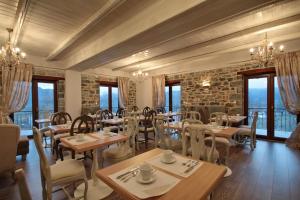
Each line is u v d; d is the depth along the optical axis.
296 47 4.42
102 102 7.48
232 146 4.32
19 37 3.85
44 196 1.92
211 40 4.05
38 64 5.43
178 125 3.35
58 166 1.96
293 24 3.36
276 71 4.68
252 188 2.36
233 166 3.10
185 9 2.21
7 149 2.54
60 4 2.59
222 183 2.49
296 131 4.29
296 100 4.42
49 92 5.85
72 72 6.11
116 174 1.19
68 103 5.98
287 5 2.58
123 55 4.41
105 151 2.78
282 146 4.33
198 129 2.25
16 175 0.74
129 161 1.42
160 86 7.82
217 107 5.89
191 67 6.82
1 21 3.15
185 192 0.97
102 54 4.16
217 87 6.10
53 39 4.00
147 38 3.23
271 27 3.36
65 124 4.05
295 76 4.40
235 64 5.65
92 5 2.63
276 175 2.74
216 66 6.09
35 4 2.58
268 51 3.79
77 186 2.37
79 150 1.89
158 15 2.56
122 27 3.25
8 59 3.52
